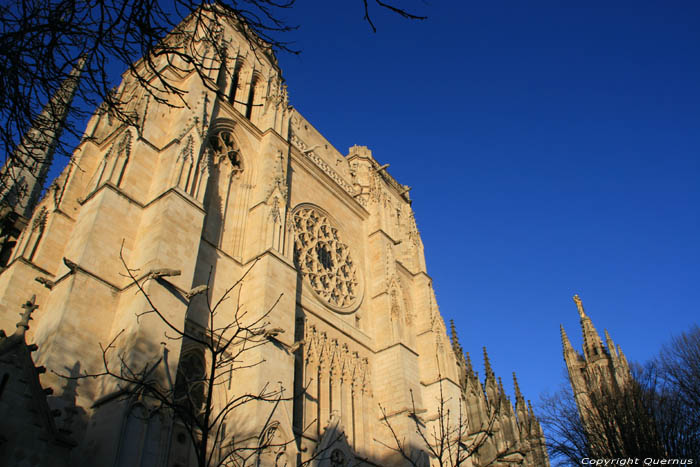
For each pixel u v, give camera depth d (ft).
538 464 214.69
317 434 109.60
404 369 135.64
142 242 91.15
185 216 95.14
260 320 101.24
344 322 138.31
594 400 136.67
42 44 40.88
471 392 204.13
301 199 147.43
